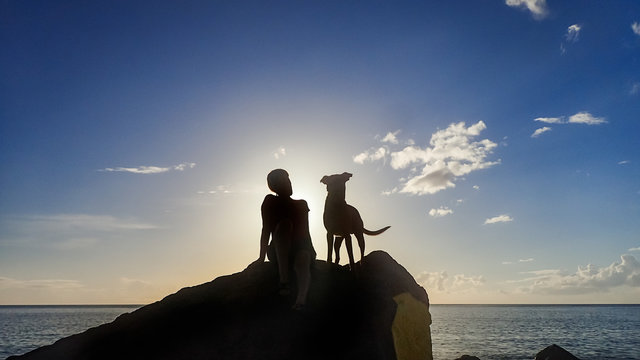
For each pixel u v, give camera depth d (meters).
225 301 4.40
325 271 4.82
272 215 4.23
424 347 5.08
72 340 4.28
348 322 4.10
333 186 5.13
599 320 95.31
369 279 4.74
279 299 4.32
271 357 3.78
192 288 4.72
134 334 4.21
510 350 36.34
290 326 4.01
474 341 45.31
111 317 113.69
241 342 3.92
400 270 5.17
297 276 4.13
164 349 3.99
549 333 56.44
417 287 5.26
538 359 15.59
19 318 106.19
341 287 4.57
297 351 3.81
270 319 4.09
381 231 5.47
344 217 5.04
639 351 34.31
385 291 4.54
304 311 4.17
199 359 3.84
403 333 4.68
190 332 4.11
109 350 4.09
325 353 3.80
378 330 4.06
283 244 4.20
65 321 88.81
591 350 35.28
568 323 82.62
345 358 3.76
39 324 76.75
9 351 34.94
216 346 3.92
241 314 4.20
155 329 4.23
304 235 4.23
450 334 55.69
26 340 44.50
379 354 3.82
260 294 4.41
